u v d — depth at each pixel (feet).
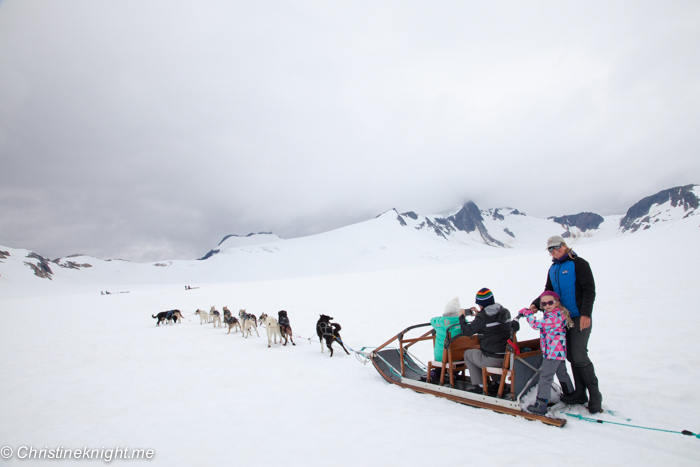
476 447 12.16
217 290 142.72
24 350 40.19
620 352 22.50
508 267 118.32
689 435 11.96
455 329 18.70
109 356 34.71
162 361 31.27
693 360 19.48
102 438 15.57
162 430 16.16
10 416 19.62
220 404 19.39
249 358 30.48
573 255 15.03
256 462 12.30
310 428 15.19
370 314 47.16
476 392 16.76
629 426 13.00
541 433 13.06
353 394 19.60
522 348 16.02
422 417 15.38
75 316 75.77
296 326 45.19
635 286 46.78
